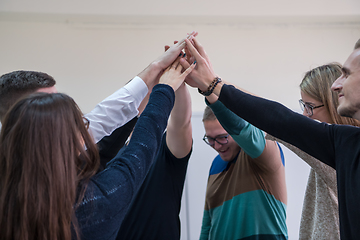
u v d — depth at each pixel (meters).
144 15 2.86
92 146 0.76
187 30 2.98
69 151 0.70
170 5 2.88
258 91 2.92
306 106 1.26
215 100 1.16
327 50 3.02
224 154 1.45
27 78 1.18
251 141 1.19
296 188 2.57
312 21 3.05
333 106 1.18
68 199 0.66
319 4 2.94
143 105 1.28
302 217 1.33
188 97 1.25
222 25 3.02
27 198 0.64
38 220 0.64
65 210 0.65
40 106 0.69
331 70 1.21
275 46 3.01
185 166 1.31
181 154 1.27
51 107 0.70
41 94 0.74
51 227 0.64
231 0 2.91
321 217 1.21
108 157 1.12
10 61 2.79
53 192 0.65
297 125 0.81
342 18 3.00
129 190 0.73
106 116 1.04
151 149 0.80
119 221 0.72
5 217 0.65
